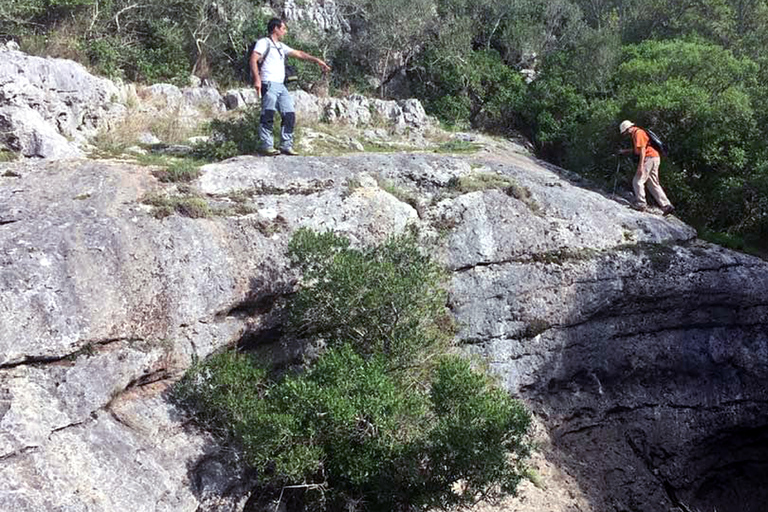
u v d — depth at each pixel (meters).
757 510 8.05
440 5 14.88
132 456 4.73
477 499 5.47
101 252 5.23
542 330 7.30
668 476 7.52
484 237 7.24
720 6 14.93
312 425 4.79
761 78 11.11
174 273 5.53
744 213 9.43
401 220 6.99
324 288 5.44
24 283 4.78
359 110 11.35
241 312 5.89
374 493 4.98
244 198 6.48
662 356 7.74
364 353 5.60
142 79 10.98
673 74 10.88
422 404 5.11
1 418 4.27
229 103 10.63
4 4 10.05
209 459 5.12
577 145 10.99
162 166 6.73
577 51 13.25
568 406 7.37
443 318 6.79
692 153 9.72
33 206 5.53
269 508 5.24
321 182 6.96
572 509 6.49
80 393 4.74
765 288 8.02
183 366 5.45
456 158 8.23
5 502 3.95
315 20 13.87
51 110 8.01
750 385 7.91
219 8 12.52
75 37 10.54
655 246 7.97
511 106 13.05
